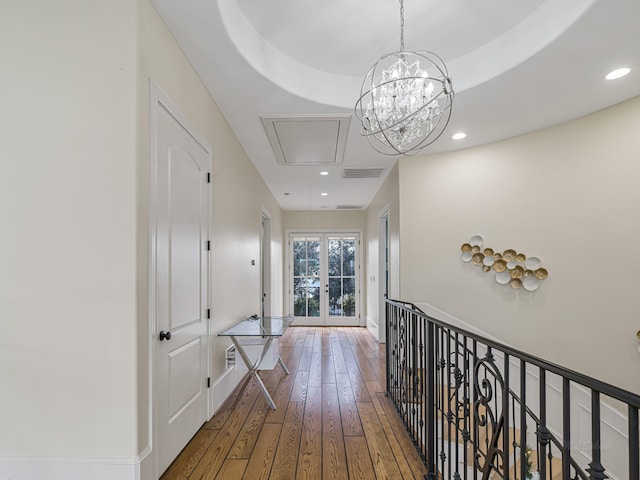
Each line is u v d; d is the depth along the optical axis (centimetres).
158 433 197
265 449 238
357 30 246
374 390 354
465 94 279
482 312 388
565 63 238
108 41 175
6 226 172
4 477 169
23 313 172
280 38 256
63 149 173
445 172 413
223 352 319
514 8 225
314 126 339
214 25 205
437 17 232
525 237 364
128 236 172
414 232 419
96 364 171
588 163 324
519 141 368
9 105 174
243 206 404
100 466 169
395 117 242
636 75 254
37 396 171
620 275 308
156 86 194
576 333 331
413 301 414
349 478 207
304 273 802
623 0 184
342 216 805
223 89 274
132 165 173
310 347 557
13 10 177
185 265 236
